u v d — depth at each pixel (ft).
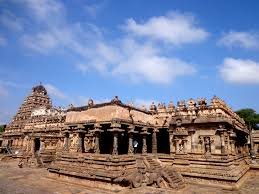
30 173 102.42
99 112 88.99
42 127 180.96
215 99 92.53
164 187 69.00
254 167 100.73
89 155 83.10
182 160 87.76
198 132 89.86
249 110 199.52
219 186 72.38
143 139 98.32
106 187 69.36
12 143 213.05
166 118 106.63
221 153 81.71
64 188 71.61
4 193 64.85
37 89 249.75
